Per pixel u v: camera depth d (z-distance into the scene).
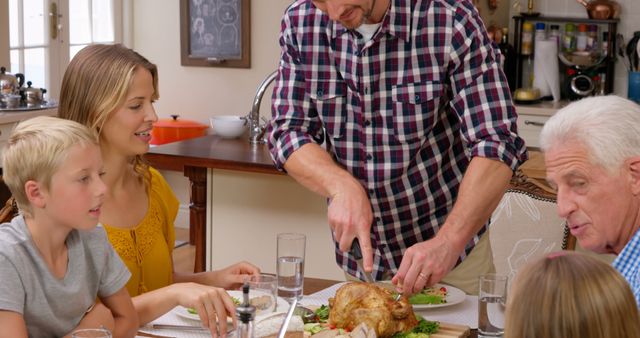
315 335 2.00
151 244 2.45
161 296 2.12
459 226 2.14
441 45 2.29
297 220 4.07
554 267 1.10
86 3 5.96
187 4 6.11
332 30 2.33
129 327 2.05
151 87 2.38
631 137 1.66
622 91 6.02
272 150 2.43
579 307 1.07
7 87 4.98
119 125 2.32
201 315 2.07
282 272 2.31
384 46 2.31
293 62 2.43
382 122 2.36
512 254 2.96
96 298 2.06
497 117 2.25
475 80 2.28
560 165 1.72
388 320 2.04
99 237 2.01
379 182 2.40
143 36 6.28
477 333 2.16
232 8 6.00
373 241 2.51
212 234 4.21
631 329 1.07
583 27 5.95
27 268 1.85
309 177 2.28
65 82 2.35
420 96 2.32
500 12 6.09
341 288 2.11
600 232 1.71
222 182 4.15
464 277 2.55
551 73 5.91
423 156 2.39
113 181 2.38
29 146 1.84
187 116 6.26
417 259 2.07
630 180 1.67
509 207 2.97
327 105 2.39
